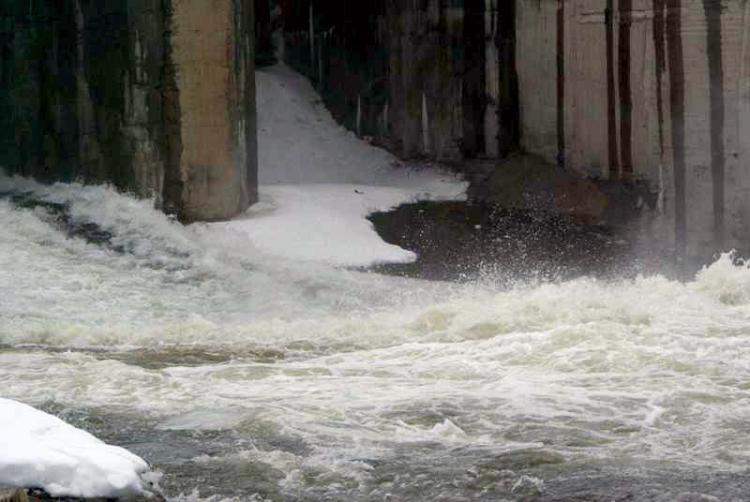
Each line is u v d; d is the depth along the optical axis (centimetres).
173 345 1448
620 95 2003
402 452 974
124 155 2002
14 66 2159
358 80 2483
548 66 2152
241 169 2003
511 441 1001
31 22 2127
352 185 2234
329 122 2514
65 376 1244
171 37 1938
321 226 1980
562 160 2141
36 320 1553
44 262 1800
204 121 1958
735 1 1791
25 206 2025
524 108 2209
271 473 927
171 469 936
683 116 1877
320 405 1114
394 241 1988
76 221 1959
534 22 2169
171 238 1897
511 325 1425
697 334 1344
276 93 2534
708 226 1856
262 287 1736
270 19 2628
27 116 2150
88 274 1764
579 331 1342
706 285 1552
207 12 1938
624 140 2002
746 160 1797
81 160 2069
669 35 1891
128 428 1052
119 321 1573
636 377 1188
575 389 1152
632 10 1966
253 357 1367
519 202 2109
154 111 1962
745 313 1452
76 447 831
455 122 2306
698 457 953
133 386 1203
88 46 2034
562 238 1969
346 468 936
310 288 1736
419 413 1080
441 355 1316
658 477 906
